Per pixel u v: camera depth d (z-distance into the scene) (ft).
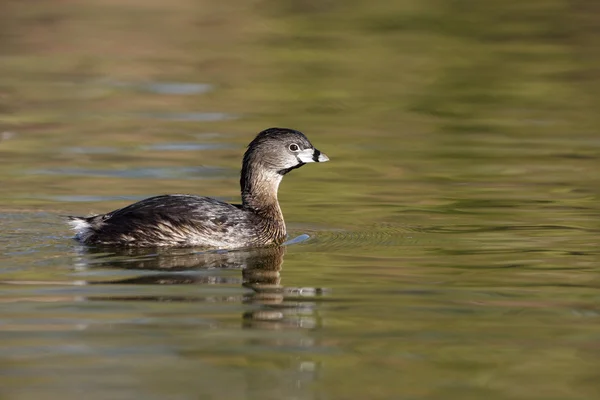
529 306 38.99
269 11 134.72
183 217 47.60
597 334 35.78
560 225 52.37
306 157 50.80
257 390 30.63
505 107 86.28
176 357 33.19
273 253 47.21
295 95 90.38
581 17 129.49
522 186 61.21
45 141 72.18
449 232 51.16
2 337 34.83
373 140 74.28
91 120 79.36
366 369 32.48
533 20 128.06
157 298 39.42
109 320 36.73
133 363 32.65
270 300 39.45
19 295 39.42
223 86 93.61
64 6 133.28
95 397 29.94
